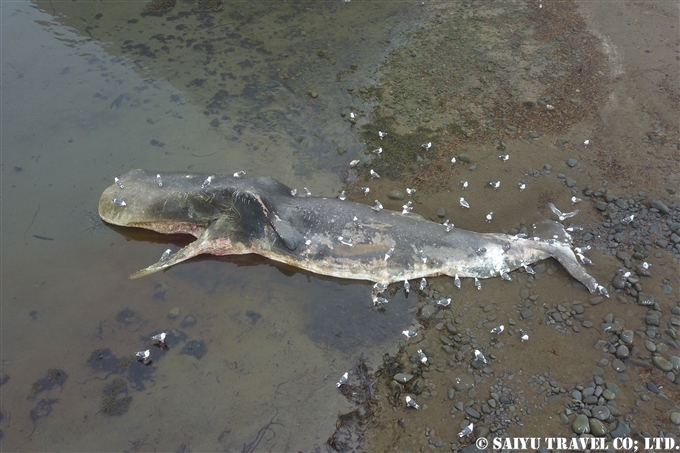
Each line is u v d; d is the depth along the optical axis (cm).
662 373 805
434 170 1184
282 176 1166
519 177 1160
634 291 920
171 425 762
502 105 1343
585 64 1453
